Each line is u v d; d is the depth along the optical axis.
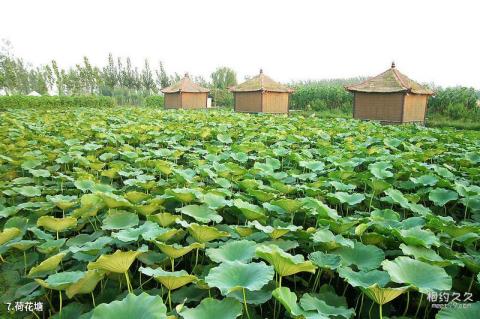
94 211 5.08
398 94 22.89
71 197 5.71
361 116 24.69
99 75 54.38
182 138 11.83
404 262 3.44
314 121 17.94
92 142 11.20
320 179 7.13
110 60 57.00
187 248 3.60
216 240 4.60
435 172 7.86
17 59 56.53
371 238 4.38
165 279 3.12
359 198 5.71
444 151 10.36
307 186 6.48
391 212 5.24
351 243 3.96
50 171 8.16
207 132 12.17
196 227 3.95
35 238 5.14
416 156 9.31
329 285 3.88
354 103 25.00
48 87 52.78
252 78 31.83
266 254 3.13
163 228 4.16
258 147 10.14
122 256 3.19
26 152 8.81
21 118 17.06
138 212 5.20
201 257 4.54
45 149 9.61
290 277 4.16
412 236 3.97
